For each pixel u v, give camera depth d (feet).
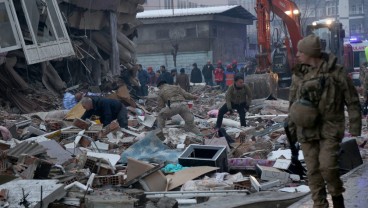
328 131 16.78
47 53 70.90
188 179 29.25
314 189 17.47
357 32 315.17
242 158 34.58
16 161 29.53
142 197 26.68
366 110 60.23
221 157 31.96
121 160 33.91
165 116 45.24
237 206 23.68
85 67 81.35
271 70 84.58
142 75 90.48
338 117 16.84
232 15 169.07
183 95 45.68
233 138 45.80
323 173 16.84
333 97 16.74
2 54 65.05
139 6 105.91
